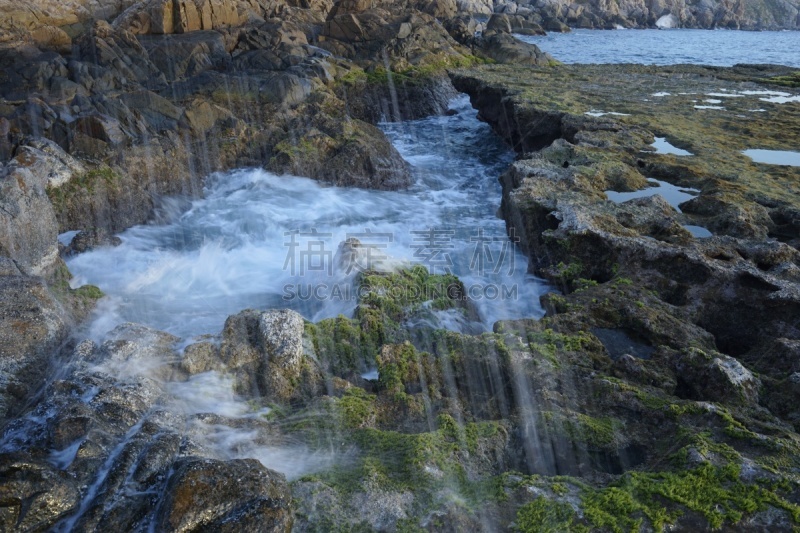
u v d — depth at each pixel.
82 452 3.34
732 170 8.88
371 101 16.56
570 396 4.36
